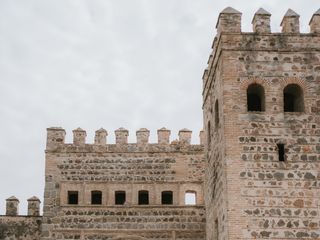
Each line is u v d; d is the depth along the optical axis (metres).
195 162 43.84
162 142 44.22
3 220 43.62
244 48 32.78
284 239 29.89
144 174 43.53
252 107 34.19
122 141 44.19
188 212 42.19
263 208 30.31
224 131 31.50
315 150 31.38
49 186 42.94
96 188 43.09
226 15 33.28
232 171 30.86
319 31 33.22
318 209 30.42
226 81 32.25
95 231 41.78
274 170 30.95
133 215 42.16
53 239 41.59
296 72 32.59
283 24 33.69
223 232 31.30
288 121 31.80
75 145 44.00
